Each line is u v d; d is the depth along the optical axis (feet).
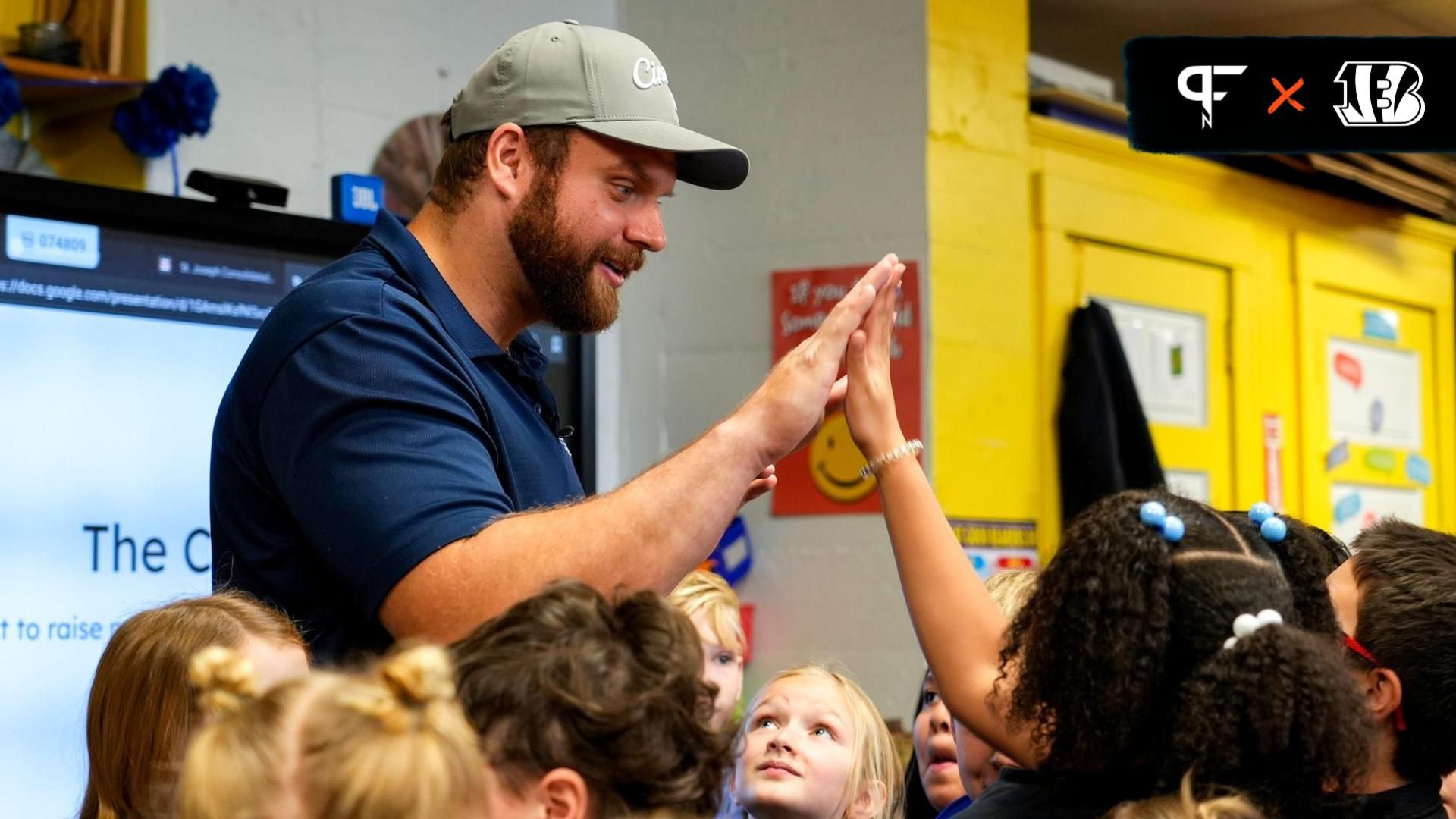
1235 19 17.87
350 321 6.38
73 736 10.57
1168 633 5.48
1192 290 17.95
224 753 4.30
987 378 15.20
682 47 15.79
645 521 6.00
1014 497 15.43
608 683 4.73
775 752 8.66
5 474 10.42
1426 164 20.08
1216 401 18.21
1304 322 19.36
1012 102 15.69
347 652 6.43
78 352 10.77
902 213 14.73
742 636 11.10
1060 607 5.65
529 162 6.83
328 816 4.18
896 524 6.51
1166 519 5.65
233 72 13.12
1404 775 6.40
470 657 4.83
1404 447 21.03
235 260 11.46
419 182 14.34
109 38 12.28
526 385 7.17
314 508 6.18
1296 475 19.25
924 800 10.34
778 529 15.03
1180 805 5.13
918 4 14.75
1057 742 5.64
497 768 4.65
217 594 6.65
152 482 11.05
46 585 10.53
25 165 12.22
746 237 15.39
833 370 6.44
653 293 15.87
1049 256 16.05
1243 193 18.61
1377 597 6.51
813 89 15.17
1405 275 21.09
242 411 6.61
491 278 6.91
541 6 15.57
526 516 6.03
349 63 13.97
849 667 14.58
